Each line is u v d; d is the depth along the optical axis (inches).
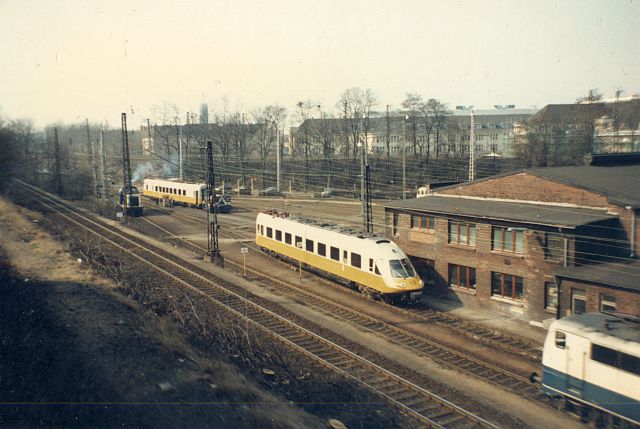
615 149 3031.5
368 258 1117.1
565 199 1041.5
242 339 807.1
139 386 513.3
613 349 598.9
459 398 671.8
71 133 5866.1
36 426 417.7
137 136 5231.3
